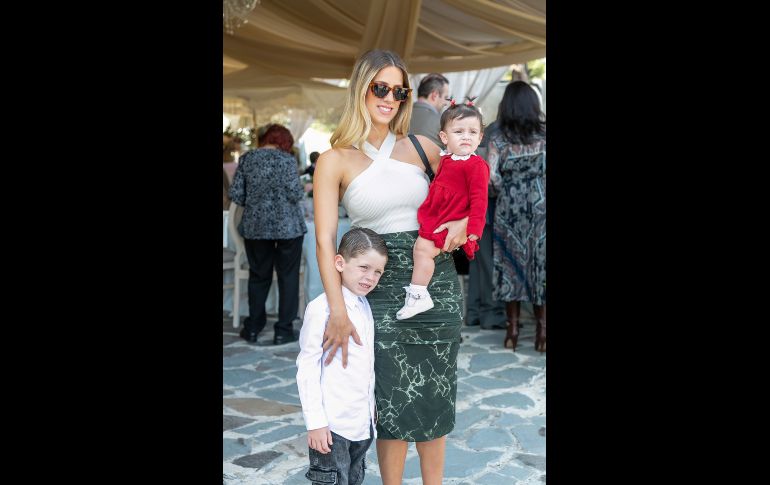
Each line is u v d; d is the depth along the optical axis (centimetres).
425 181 231
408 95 226
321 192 220
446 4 680
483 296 589
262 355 516
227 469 304
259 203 530
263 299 554
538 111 491
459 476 296
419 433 224
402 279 224
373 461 315
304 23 748
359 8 676
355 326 215
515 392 412
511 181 494
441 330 225
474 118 221
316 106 1081
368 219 225
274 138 541
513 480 292
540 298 487
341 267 215
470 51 833
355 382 214
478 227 217
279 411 384
